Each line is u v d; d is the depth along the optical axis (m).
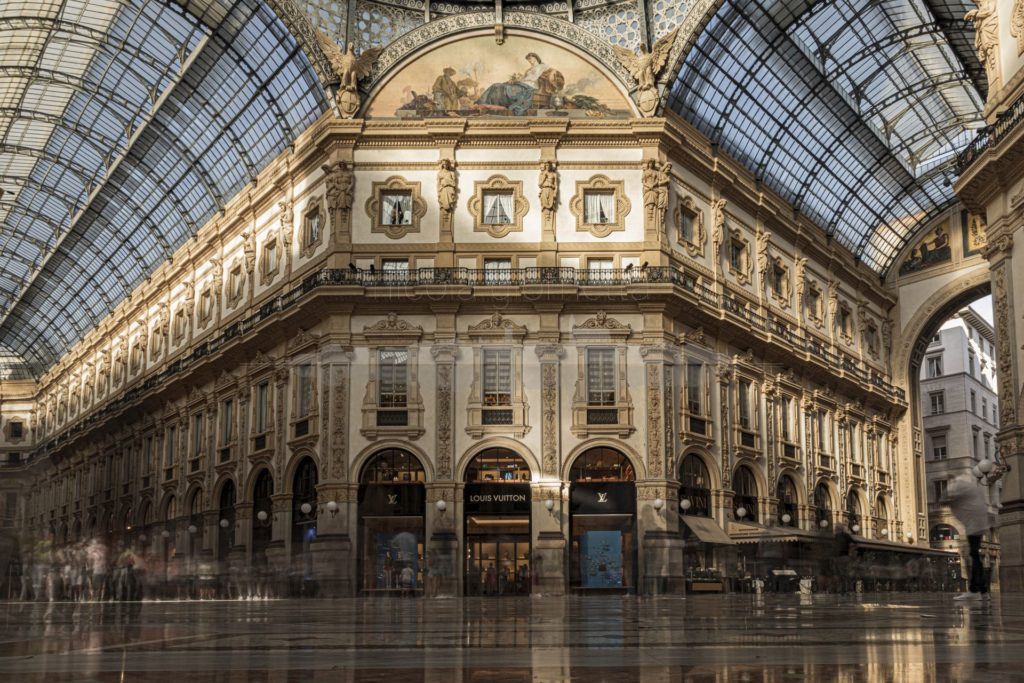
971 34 40.62
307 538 35.09
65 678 4.00
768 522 39.34
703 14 36.25
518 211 36.12
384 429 34.22
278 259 40.28
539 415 34.34
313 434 35.16
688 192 38.22
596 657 5.10
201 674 4.21
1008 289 25.22
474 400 34.41
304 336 36.44
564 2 37.59
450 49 37.28
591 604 21.22
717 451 36.81
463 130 36.16
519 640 6.92
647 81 36.47
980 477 25.19
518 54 37.31
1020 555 24.08
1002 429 25.25
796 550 33.94
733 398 38.50
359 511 33.84
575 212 36.12
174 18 38.81
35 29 39.84
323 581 33.12
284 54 37.94
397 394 34.56
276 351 38.81
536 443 34.16
